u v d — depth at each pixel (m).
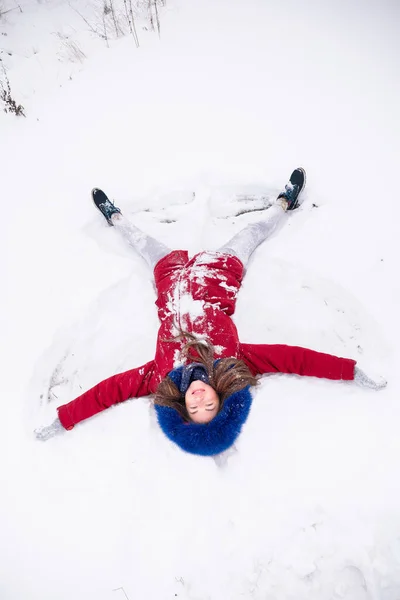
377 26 4.07
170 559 2.22
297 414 2.51
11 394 2.67
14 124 4.02
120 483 2.40
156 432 2.52
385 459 2.34
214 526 2.27
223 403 2.06
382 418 2.44
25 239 3.29
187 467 2.42
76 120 3.94
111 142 3.74
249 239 2.96
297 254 3.01
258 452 2.43
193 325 2.43
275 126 3.62
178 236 3.22
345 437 2.42
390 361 2.60
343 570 2.15
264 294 2.93
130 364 2.82
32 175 3.65
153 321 2.90
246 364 2.43
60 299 2.98
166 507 2.33
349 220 3.10
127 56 4.28
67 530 2.31
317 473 2.34
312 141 3.50
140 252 3.02
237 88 3.88
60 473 2.46
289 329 2.82
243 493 2.34
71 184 3.55
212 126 3.69
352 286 2.85
